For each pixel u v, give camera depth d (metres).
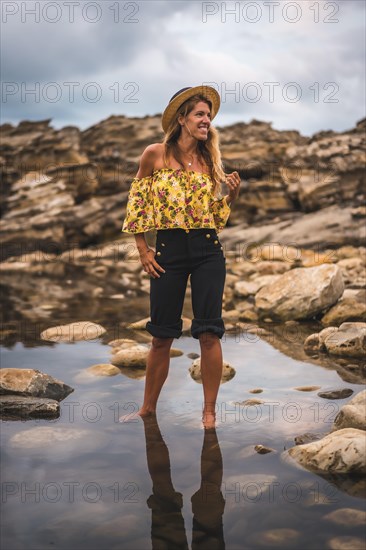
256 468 2.38
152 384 3.11
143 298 8.09
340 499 2.09
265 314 5.82
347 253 11.05
